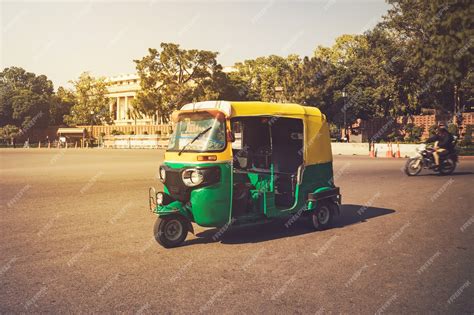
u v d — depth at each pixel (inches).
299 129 284.8
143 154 1375.5
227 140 239.8
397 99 1695.4
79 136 2615.7
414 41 1446.9
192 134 248.7
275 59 2340.1
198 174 231.9
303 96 1759.4
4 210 346.0
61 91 3080.7
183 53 2034.9
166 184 251.9
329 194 280.5
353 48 2218.3
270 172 268.5
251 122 276.1
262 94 2305.6
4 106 2898.6
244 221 250.5
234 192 246.1
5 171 717.9
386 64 1606.8
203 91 2050.9
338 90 1914.4
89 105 2701.8
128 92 3368.6
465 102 1722.4
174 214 235.5
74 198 407.8
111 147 2351.1
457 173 606.2
